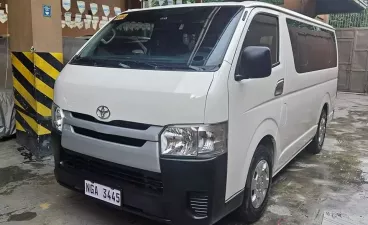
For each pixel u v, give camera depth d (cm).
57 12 460
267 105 310
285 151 375
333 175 451
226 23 287
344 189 405
